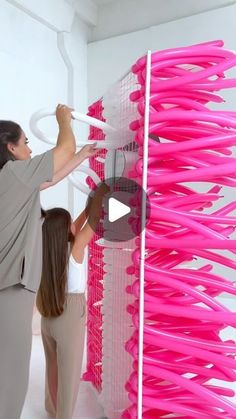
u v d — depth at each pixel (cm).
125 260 210
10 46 491
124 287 212
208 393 190
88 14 628
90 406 251
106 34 642
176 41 565
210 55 192
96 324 275
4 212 168
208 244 188
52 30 570
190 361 200
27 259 169
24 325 170
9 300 168
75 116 199
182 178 190
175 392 198
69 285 213
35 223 174
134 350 188
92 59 639
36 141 524
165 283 190
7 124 186
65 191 576
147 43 590
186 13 568
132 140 205
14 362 169
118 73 616
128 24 620
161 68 186
